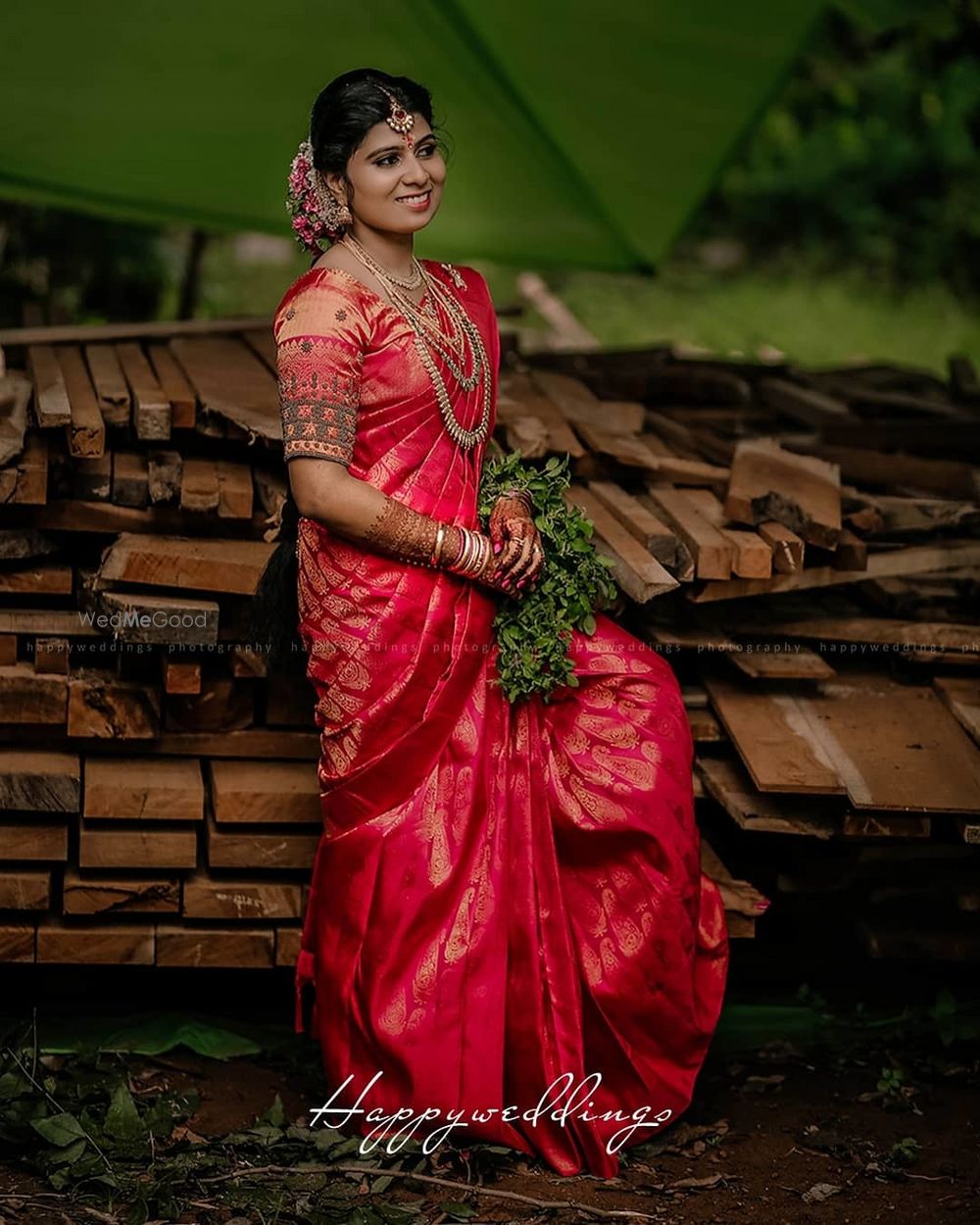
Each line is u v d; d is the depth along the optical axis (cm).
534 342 1203
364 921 455
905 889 528
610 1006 464
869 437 684
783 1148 484
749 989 568
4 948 498
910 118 1822
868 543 562
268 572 486
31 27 722
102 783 499
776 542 509
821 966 564
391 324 443
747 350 1365
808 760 501
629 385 722
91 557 529
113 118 780
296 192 452
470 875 457
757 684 546
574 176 855
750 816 501
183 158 812
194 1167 450
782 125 1828
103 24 725
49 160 805
